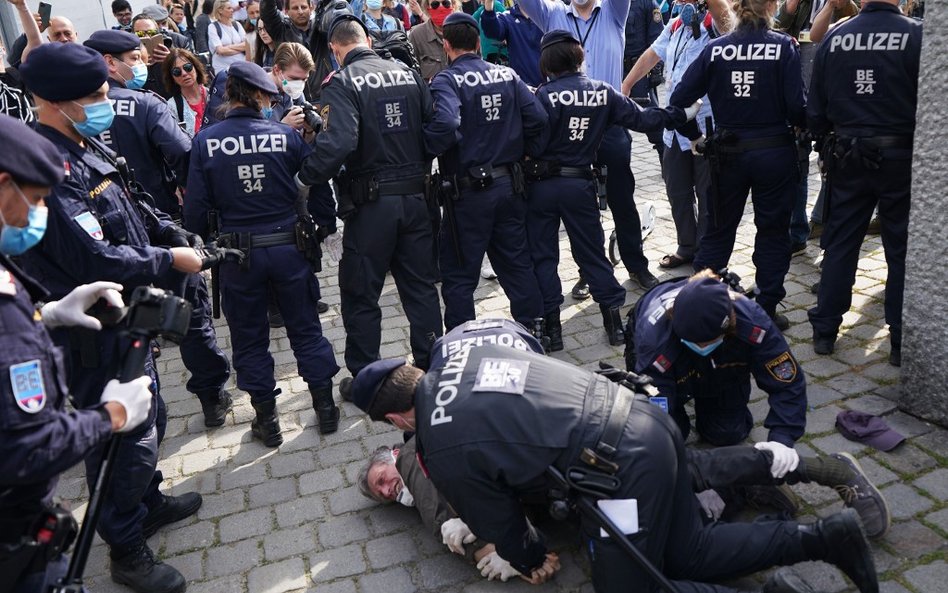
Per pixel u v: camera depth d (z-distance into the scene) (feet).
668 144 16.55
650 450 7.52
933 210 10.36
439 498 9.66
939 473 10.19
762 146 13.34
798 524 8.23
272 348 15.71
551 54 13.44
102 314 8.66
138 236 9.54
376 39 18.66
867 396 11.94
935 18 9.86
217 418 13.08
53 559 6.24
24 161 5.86
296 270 12.00
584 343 14.61
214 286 11.91
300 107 12.92
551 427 7.50
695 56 15.65
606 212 21.06
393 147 12.16
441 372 8.14
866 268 16.01
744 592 8.00
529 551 8.39
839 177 12.43
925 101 10.17
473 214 13.34
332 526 10.52
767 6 12.94
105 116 8.92
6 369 5.47
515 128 13.21
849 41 11.75
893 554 8.96
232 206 11.58
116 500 9.27
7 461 5.48
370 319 12.92
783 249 13.94
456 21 13.01
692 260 17.21
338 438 12.49
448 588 9.27
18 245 6.18
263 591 9.50
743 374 10.06
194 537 10.55
